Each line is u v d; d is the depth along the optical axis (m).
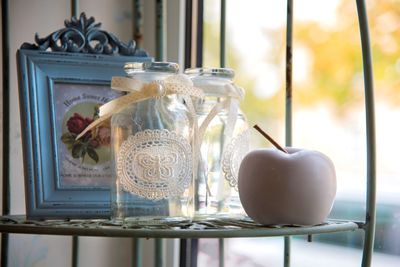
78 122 0.88
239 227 0.76
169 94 0.79
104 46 0.92
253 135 1.16
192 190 0.80
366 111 0.85
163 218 0.78
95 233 0.69
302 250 1.11
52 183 0.85
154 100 0.80
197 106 0.88
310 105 1.08
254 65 1.17
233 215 0.88
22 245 1.08
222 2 1.06
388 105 0.96
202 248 1.22
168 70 0.82
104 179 0.87
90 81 0.90
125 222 0.77
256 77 1.16
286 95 0.94
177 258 1.22
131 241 1.21
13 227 0.73
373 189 0.84
